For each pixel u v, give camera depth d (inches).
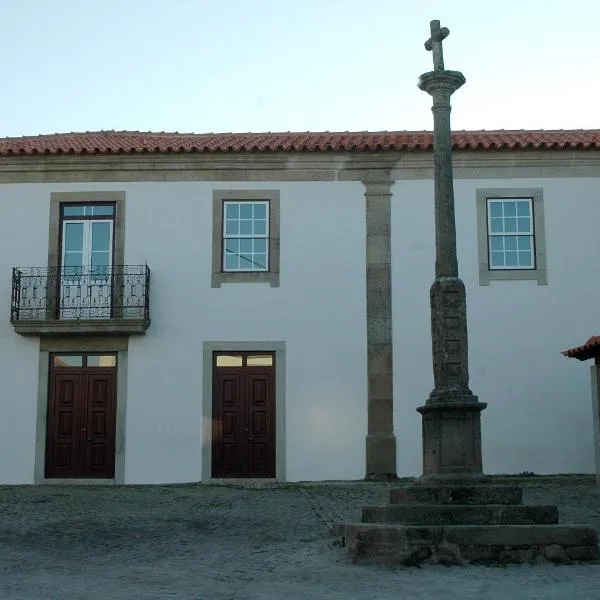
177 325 584.1
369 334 581.6
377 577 269.4
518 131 666.8
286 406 576.4
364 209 593.9
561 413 573.6
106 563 301.1
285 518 396.8
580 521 370.9
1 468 574.2
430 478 317.4
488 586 253.9
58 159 600.4
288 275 587.5
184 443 573.3
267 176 597.3
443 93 349.1
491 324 581.9
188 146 593.6
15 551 322.3
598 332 582.2
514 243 593.0
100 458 575.5
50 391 582.2
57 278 586.9
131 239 592.7
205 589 256.2
